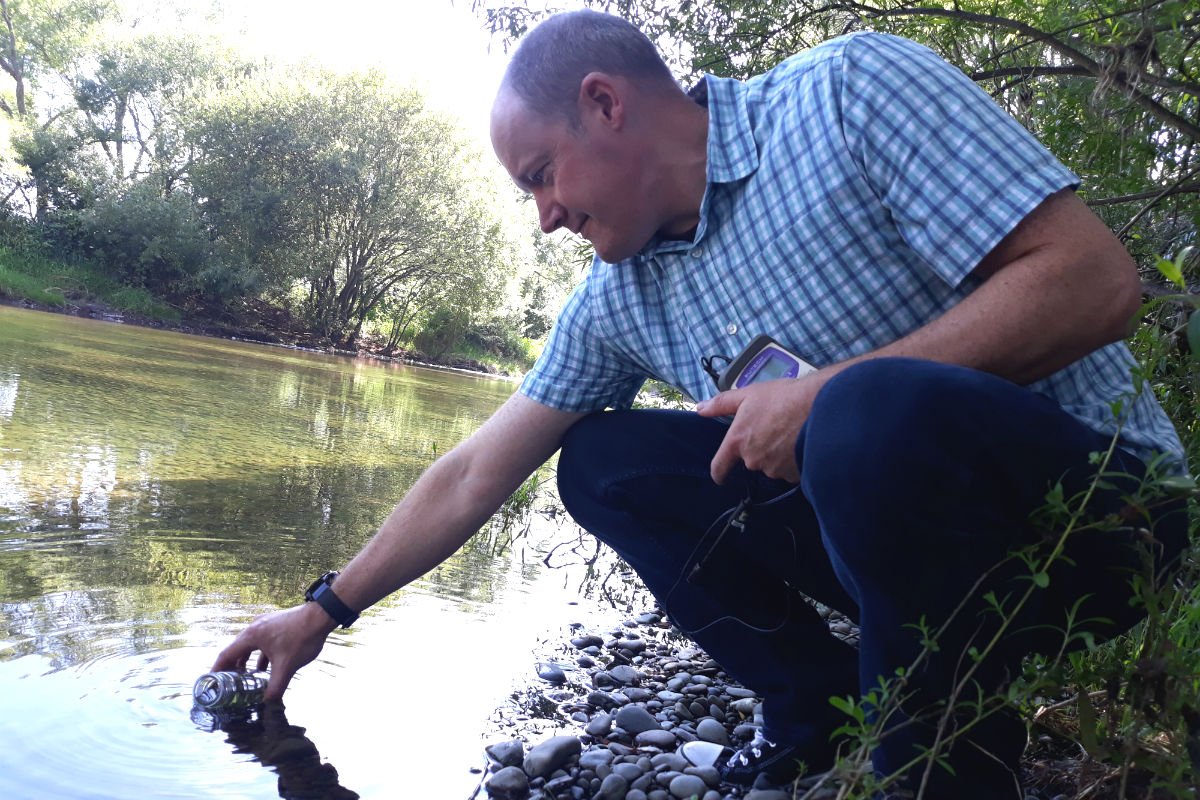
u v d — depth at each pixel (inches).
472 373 834.2
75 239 816.9
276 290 872.3
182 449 173.2
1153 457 40.1
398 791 57.8
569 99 54.1
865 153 50.1
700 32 109.7
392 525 69.5
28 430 166.6
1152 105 72.1
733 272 55.6
